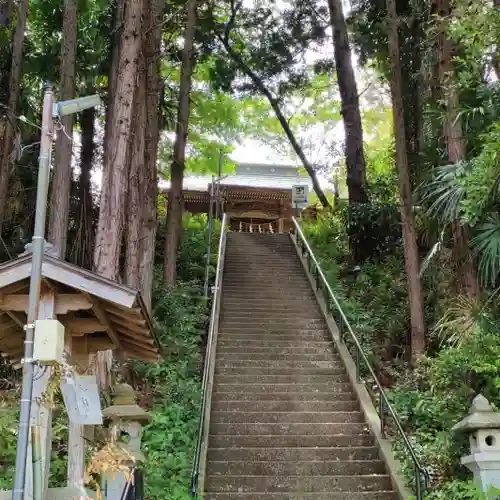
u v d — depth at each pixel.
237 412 7.51
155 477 5.54
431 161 9.38
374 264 13.24
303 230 16.72
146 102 10.30
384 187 14.93
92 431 4.13
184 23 14.84
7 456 5.21
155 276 12.95
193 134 18.89
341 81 15.70
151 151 10.59
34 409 3.10
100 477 4.04
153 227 10.37
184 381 8.27
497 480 4.46
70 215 13.11
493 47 7.27
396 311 10.93
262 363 8.96
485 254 6.64
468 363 6.26
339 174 20.64
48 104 3.25
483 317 6.61
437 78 9.02
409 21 12.18
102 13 12.77
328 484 6.21
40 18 13.02
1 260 11.20
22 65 11.27
